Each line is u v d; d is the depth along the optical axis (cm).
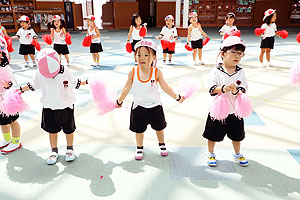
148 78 223
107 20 1900
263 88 449
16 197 193
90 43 596
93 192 198
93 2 1995
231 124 220
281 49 831
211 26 1672
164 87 232
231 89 198
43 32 1424
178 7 1196
